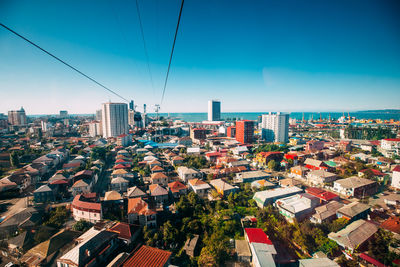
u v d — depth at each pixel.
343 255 33.25
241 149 115.38
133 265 28.81
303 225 38.28
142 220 42.19
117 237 37.06
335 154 97.81
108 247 34.09
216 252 32.88
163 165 91.81
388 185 65.50
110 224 40.59
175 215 46.12
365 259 31.61
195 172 71.88
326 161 85.12
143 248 32.00
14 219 41.69
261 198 51.41
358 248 33.59
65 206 51.66
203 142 149.88
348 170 73.81
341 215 43.28
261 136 173.12
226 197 56.34
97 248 32.50
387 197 52.94
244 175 70.12
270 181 68.88
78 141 151.25
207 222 42.47
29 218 41.81
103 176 80.38
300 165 80.88
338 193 59.62
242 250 34.28
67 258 30.14
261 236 35.81
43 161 89.69
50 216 45.00
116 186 63.62
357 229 37.03
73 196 58.88
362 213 44.53
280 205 46.72
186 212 46.12
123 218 44.97
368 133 167.00
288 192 53.91
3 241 36.44
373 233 36.34
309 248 34.97
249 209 48.88
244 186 61.25
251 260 33.41
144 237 38.06
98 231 37.62
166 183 68.56
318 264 29.77
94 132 193.38
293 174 77.31
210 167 90.25
